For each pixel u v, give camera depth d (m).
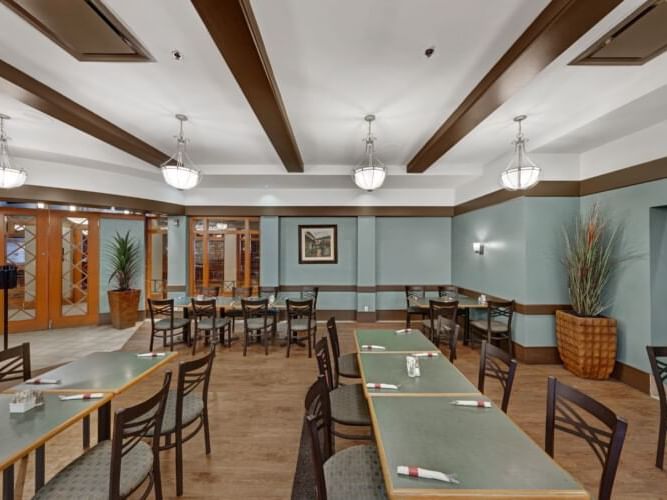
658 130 3.20
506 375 2.08
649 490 2.04
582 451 2.44
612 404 3.13
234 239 6.82
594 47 2.12
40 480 1.89
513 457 1.31
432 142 3.85
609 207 3.77
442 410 1.71
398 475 1.19
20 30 2.00
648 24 1.89
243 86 2.43
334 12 1.85
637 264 3.45
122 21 1.89
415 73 2.49
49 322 5.95
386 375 2.19
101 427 2.15
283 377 3.87
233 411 3.06
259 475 2.20
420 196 6.57
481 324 4.66
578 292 3.87
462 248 6.21
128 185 5.31
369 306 6.61
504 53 2.25
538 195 4.20
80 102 2.95
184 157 4.62
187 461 2.33
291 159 4.39
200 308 4.67
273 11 1.84
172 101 2.96
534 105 3.05
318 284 6.84
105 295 6.38
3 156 3.72
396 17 1.90
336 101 2.95
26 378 2.27
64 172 4.60
